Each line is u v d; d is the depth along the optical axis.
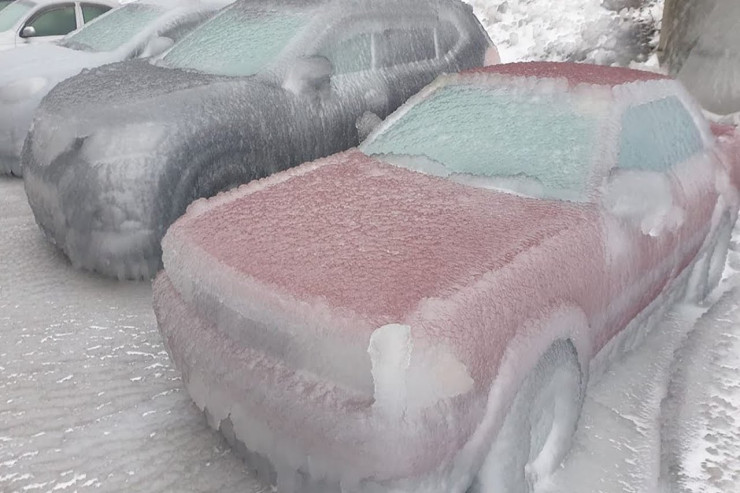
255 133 4.64
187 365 2.47
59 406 3.07
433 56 6.30
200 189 4.34
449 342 2.03
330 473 2.06
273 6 5.59
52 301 4.04
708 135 4.02
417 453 1.94
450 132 3.52
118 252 4.11
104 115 4.11
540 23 12.08
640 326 3.45
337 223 2.71
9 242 4.90
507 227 2.65
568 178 3.04
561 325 2.43
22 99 6.37
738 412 3.03
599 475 2.66
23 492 2.54
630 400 3.18
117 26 7.68
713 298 4.25
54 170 4.18
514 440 2.24
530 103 3.47
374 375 1.95
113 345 3.60
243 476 2.63
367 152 3.67
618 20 11.82
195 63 5.30
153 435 2.88
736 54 8.40
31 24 9.00
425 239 2.54
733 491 2.54
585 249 2.67
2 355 3.47
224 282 2.38
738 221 5.44
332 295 2.17
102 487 2.57
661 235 3.22
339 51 5.36
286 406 2.11
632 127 3.33
